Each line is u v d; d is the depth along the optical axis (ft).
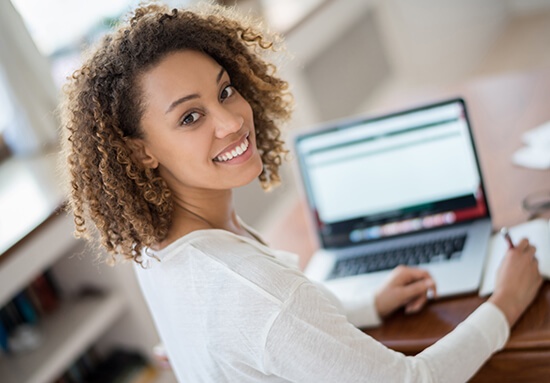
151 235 3.59
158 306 3.78
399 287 4.85
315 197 5.83
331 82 12.38
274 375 3.46
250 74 4.10
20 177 7.86
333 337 3.31
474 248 5.21
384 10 14.01
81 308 7.60
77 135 3.57
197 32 3.62
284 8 11.92
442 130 5.46
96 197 3.63
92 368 7.98
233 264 3.41
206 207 3.80
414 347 4.54
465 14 15.16
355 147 5.67
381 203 5.69
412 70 14.64
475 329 3.95
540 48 14.56
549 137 6.17
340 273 5.54
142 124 3.50
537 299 4.46
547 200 5.54
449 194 5.52
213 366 3.51
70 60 8.86
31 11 8.51
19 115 8.31
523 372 4.26
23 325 7.41
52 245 6.67
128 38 3.45
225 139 3.53
